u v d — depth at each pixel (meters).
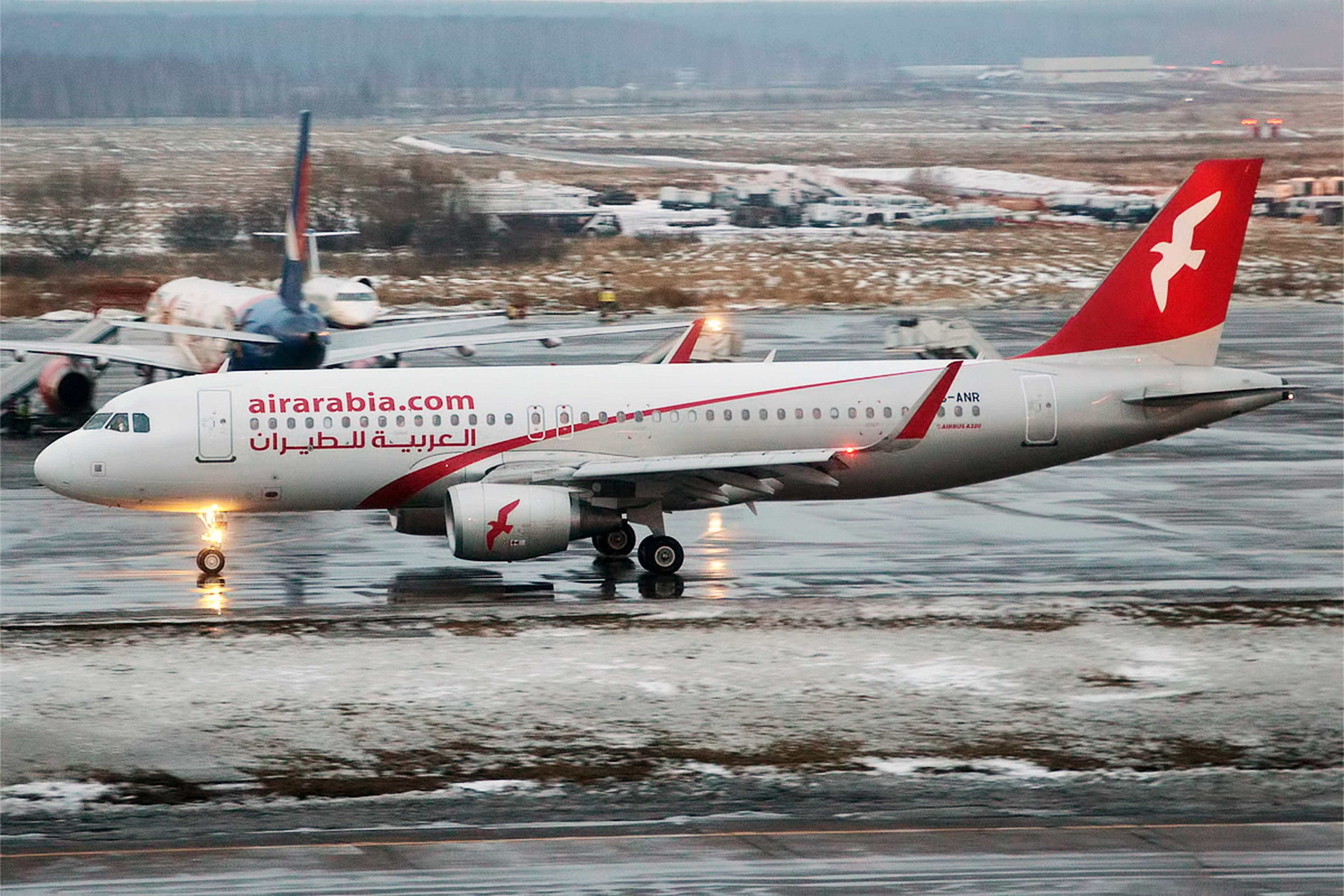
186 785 83.25
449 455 132.25
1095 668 103.00
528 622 113.81
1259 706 95.81
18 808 80.19
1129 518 151.12
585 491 128.62
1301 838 76.94
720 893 70.38
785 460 125.62
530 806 80.56
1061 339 140.62
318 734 90.75
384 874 72.31
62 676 100.88
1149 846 75.81
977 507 156.88
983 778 84.62
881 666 103.31
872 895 70.25
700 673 101.69
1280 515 151.62
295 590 123.88
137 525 149.12
